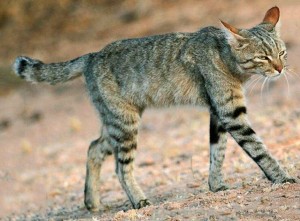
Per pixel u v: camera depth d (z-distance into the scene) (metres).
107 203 22.05
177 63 19.69
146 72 20.08
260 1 47.19
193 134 30.55
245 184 18.98
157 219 16.81
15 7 57.06
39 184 28.69
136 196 19.92
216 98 19.08
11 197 27.61
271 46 18.69
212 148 19.67
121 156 20.30
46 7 57.00
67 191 26.45
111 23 52.84
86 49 49.59
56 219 21.28
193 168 24.22
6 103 44.25
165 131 32.59
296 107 31.00
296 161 21.03
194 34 19.84
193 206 17.33
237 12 46.19
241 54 18.73
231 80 19.00
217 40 19.19
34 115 40.84
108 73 20.36
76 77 21.34
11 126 39.94
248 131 18.81
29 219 22.72
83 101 41.50
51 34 54.06
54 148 34.31
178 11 50.59
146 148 29.94
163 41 20.06
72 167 30.42
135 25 51.00
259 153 18.58
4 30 55.69
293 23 41.00
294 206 16.19
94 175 21.53
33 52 51.53
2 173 30.98
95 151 21.47
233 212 16.31
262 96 33.75
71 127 37.06
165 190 21.62
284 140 25.02
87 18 54.84
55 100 43.03
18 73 21.77
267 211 16.08
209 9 48.88
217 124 19.56
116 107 20.28
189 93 19.77
